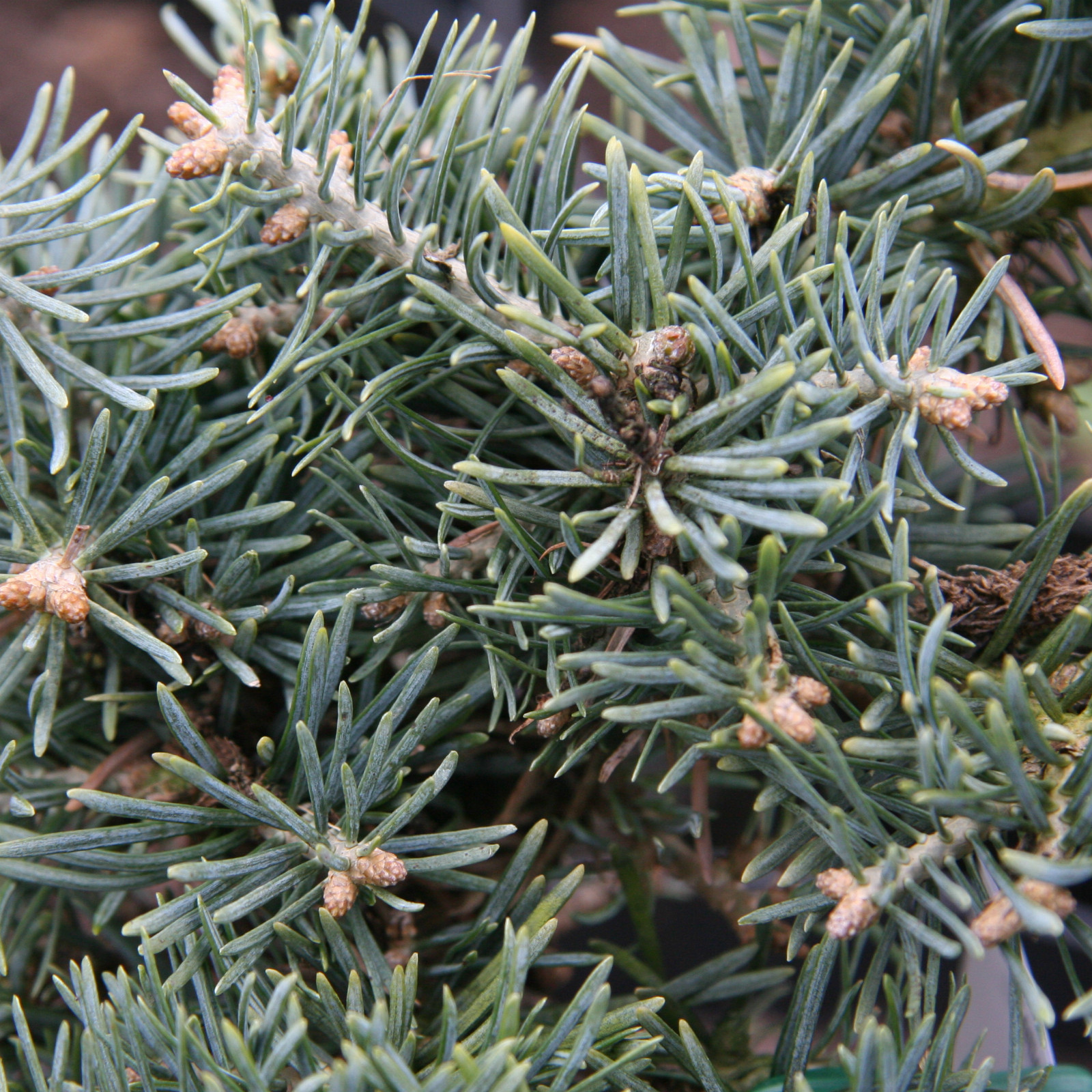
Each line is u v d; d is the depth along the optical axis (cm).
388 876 38
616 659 37
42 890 41
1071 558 39
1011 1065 37
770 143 41
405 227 40
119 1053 37
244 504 41
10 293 38
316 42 39
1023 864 35
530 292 40
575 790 44
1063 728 37
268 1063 36
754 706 36
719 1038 42
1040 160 42
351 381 41
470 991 39
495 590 39
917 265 38
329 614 41
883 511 37
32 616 39
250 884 38
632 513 37
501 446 41
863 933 41
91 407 42
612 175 37
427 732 39
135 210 39
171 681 41
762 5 42
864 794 37
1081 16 41
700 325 37
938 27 40
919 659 36
